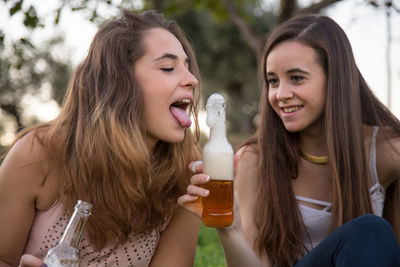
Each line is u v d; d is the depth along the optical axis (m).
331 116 2.29
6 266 1.84
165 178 1.99
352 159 2.30
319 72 2.30
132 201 1.82
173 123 1.88
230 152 1.72
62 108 1.97
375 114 2.48
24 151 1.81
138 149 1.78
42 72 14.34
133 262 1.95
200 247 3.95
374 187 2.39
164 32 1.94
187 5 8.32
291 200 2.38
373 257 1.60
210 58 18.38
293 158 2.44
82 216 1.53
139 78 1.86
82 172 1.78
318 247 1.79
